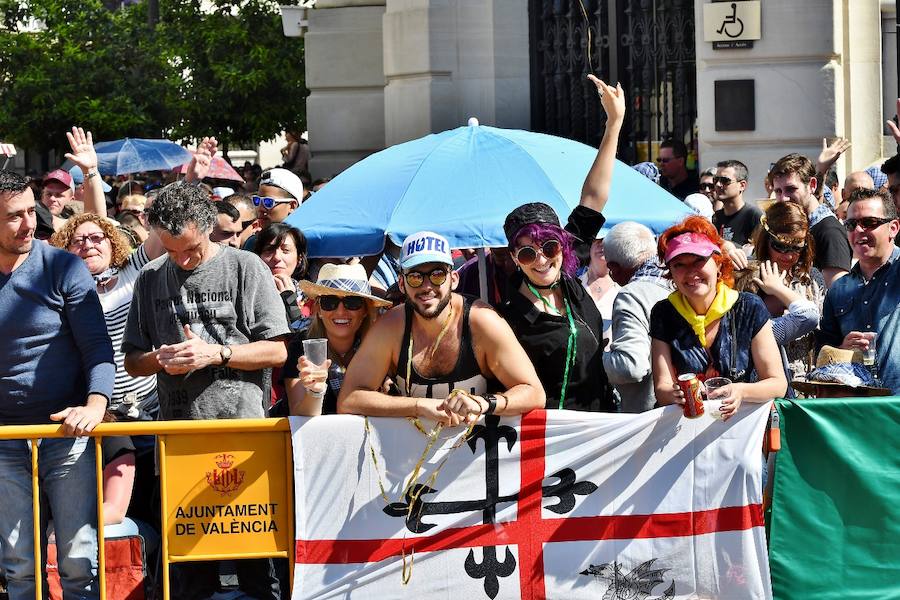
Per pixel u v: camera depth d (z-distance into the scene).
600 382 7.64
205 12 26.75
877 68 14.98
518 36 18.52
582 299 7.58
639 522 7.22
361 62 21.11
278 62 25.06
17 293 7.39
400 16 18.86
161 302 7.52
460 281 9.78
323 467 7.07
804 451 7.29
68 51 26.03
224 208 11.25
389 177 10.37
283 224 10.24
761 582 7.23
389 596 7.14
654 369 7.34
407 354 6.97
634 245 8.48
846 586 7.29
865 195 9.12
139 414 8.84
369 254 10.01
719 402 7.05
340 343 7.65
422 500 7.10
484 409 6.83
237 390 7.47
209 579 7.40
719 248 7.30
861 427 7.27
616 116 8.62
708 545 7.25
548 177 10.01
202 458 7.12
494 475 7.12
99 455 7.20
